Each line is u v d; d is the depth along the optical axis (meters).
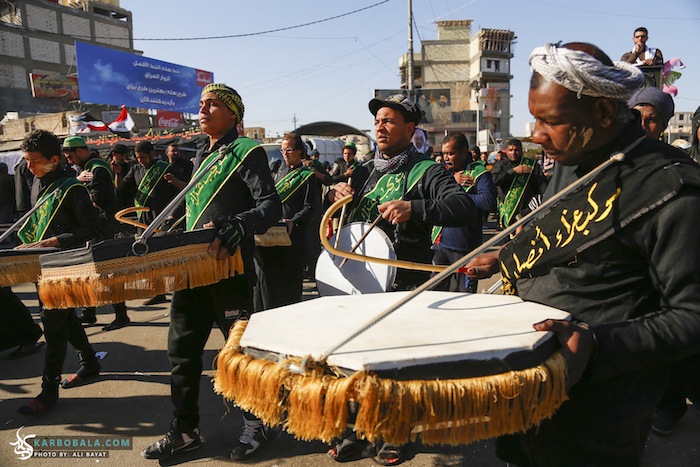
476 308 1.17
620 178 0.93
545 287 1.12
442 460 2.22
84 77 20.72
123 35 41.78
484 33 42.50
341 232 2.07
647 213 0.90
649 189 0.90
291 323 1.11
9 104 34.38
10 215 9.77
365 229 2.00
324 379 0.85
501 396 0.83
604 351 0.91
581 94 0.93
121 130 14.97
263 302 2.90
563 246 1.03
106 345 4.02
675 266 0.88
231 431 2.54
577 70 0.91
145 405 2.89
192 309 2.19
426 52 45.09
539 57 0.98
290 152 3.87
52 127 17.94
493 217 13.02
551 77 0.95
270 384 0.91
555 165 1.26
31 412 2.74
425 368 0.83
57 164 2.87
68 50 37.88
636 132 0.98
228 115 2.29
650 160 0.91
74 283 1.77
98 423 2.67
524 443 1.18
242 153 2.17
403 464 2.19
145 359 3.68
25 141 2.74
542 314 1.05
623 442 1.04
